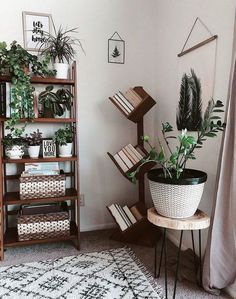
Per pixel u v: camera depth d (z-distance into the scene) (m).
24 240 1.98
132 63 2.46
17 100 1.86
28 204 2.12
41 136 2.16
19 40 2.15
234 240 1.42
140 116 2.21
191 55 1.90
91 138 2.42
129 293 1.52
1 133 1.94
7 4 2.10
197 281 1.61
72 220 2.37
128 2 2.40
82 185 2.43
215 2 1.63
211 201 1.71
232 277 1.48
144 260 1.90
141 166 1.93
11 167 2.24
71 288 1.56
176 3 2.09
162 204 1.46
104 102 2.42
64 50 2.13
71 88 2.30
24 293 1.51
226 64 1.55
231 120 1.40
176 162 1.46
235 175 1.37
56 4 2.22
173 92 2.18
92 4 2.31
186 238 2.03
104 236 2.35
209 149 1.73
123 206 2.50
